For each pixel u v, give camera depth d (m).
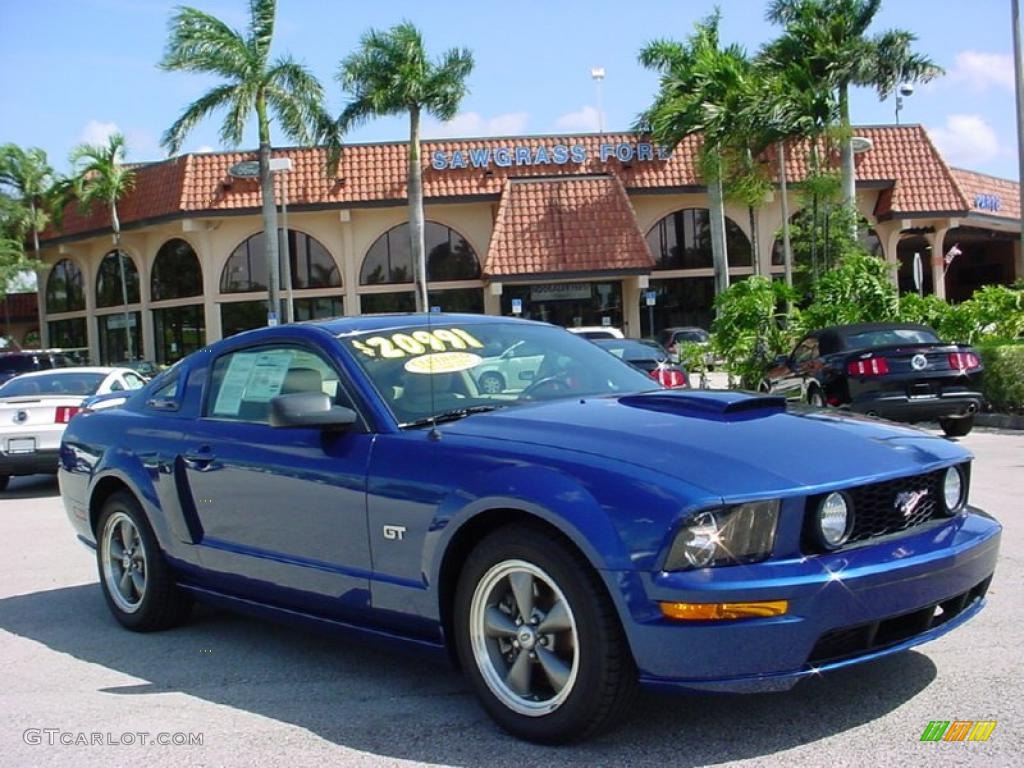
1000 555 6.70
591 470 3.79
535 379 5.09
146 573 5.81
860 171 36.59
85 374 13.98
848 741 3.88
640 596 3.54
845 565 3.63
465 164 35.97
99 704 4.77
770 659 3.51
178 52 29.73
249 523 5.07
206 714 4.57
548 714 3.87
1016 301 18.11
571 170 36.19
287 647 5.57
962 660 4.70
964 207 36.47
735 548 3.55
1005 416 14.73
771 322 19.42
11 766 4.06
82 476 6.25
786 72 28.09
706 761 3.76
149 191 37.47
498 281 34.16
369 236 36.84
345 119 32.09
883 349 12.62
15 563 8.21
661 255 37.84
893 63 28.06
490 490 3.96
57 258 43.53
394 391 4.72
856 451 3.98
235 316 37.38
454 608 4.20
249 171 35.12
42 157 41.97
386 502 4.35
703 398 4.47
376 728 4.29
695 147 35.56
